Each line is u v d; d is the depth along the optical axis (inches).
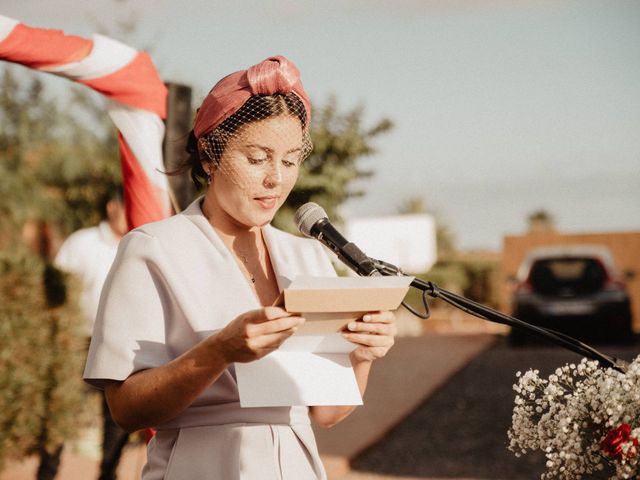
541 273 586.9
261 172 85.6
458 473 264.4
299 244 95.8
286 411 86.7
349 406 94.3
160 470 85.1
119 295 83.8
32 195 459.8
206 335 83.7
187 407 80.5
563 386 102.0
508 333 613.6
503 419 340.8
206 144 87.5
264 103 84.6
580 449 89.5
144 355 82.7
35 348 223.9
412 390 406.3
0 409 215.2
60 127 469.7
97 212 440.1
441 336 696.4
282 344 81.7
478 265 951.0
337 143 293.0
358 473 265.6
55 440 228.8
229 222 90.7
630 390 89.9
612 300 569.3
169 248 85.4
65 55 156.3
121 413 81.6
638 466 86.6
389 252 848.3
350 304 76.5
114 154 452.4
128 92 161.9
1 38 150.6
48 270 229.6
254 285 90.5
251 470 83.0
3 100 470.0
